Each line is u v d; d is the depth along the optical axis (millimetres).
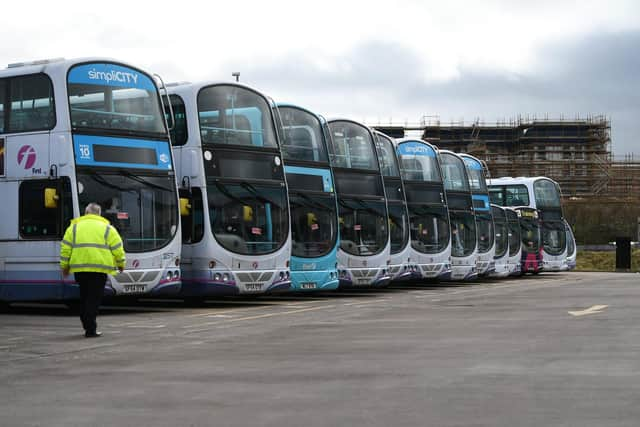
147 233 19734
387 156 31188
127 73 19938
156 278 19781
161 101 20562
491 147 121625
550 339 12367
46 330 15570
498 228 44750
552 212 51562
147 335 14297
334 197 26219
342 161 28109
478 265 40000
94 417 7188
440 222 33969
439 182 34312
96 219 14297
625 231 98000
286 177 25016
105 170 19156
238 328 15391
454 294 27281
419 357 10555
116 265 14398
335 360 10461
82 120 18984
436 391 8055
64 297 18750
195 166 21578
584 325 14586
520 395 7758
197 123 21688
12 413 7453
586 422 6566
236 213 22078
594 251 91812
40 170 18984
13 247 19359
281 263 22922
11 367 10477
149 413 7297
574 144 121250
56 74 18969
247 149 22578
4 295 19547
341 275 27422
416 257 32938
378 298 25547
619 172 110688
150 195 19875
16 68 19609
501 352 10906
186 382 8961
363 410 7219
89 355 11594
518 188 50656
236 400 7828
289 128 25422
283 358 10797
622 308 18734
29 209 19172
